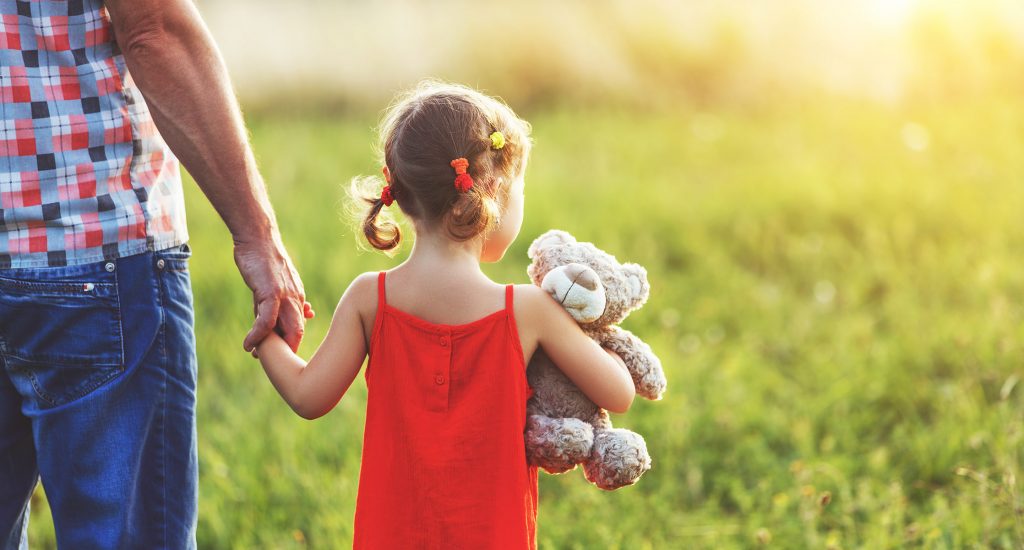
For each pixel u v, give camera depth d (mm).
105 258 2811
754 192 10242
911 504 4898
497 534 2803
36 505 5035
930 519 4484
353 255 8469
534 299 2908
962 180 10133
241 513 4855
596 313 2924
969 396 5695
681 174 11352
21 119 2719
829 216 9484
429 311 2895
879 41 16859
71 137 2766
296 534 4570
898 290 7684
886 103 15398
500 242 3037
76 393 2850
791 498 4926
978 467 5008
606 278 3016
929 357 6426
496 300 2887
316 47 18000
